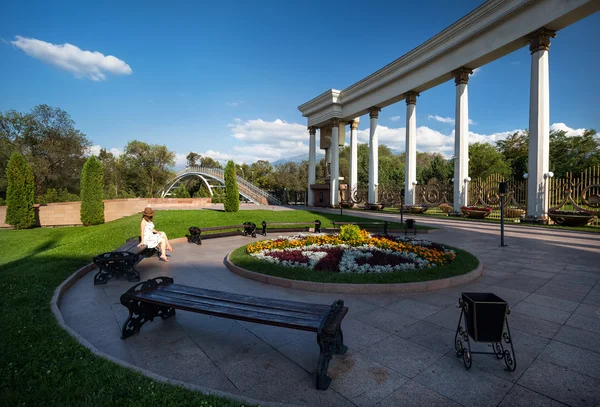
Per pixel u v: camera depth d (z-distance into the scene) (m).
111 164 72.00
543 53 15.20
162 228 13.20
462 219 18.33
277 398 2.75
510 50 17.47
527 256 8.55
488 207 19.12
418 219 18.83
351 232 9.30
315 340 3.88
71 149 41.50
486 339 3.10
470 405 2.66
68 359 3.15
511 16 16.38
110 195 48.72
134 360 3.41
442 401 2.71
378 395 2.79
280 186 67.88
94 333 4.09
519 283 6.12
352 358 3.42
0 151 35.12
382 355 3.48
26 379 2.79
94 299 5.40
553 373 3.12
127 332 3.95
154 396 2.53
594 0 13.16
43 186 39.94
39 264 7.33
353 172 31.78
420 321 4.39
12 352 3.27
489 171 45.16
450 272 6.27
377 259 7.10
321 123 33.91
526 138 48.09
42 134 39.97
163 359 3.43
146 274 6.93
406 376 3.08
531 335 3.94
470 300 3.17
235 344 3.78
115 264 6.38
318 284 5.64
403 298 5.30
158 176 70.81
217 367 3.27
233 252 8.41
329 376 3.08
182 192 50.81
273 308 3.49
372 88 27.09
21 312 4.39
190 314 4.71
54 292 5.34
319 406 2.65
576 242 10.67
